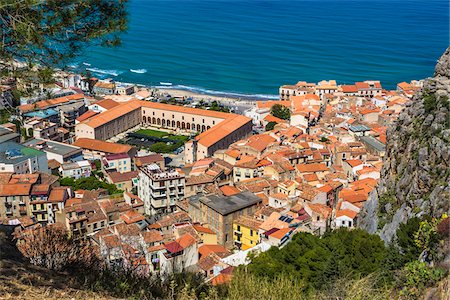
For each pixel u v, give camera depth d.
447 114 68.50
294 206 101.62
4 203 109.12
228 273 65.12
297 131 164.12
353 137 158.88
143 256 80.31
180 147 179.50
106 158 150.50
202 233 95.38
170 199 121.25
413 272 38.75
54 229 44.69
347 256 50.34
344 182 120.69
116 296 32.56
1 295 28.06
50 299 29.02
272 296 34.38
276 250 55.81
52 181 121.00
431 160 64.81
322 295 36.75
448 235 44.44
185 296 34.69
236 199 104.00
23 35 34.88
